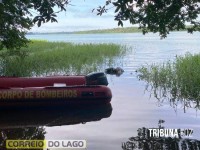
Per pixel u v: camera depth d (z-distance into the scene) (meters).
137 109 10.41
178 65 14.83
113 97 12.45
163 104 11.02
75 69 17.84
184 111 9.97
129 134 7.57
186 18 6.84
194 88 11.82
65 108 11.05
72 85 12.19
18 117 9.90
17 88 10.88
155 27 7.12
